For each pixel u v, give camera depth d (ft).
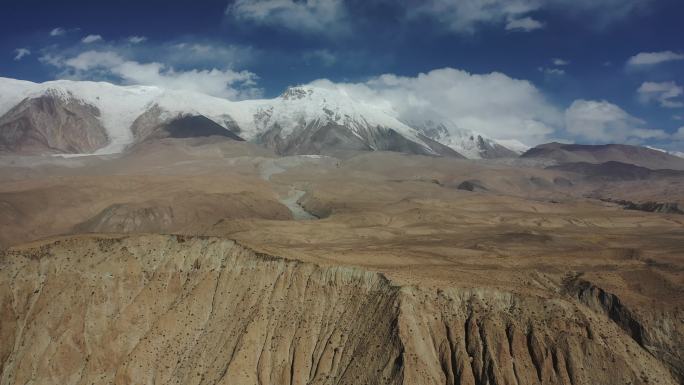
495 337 337.11
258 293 393.70
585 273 435.12
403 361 327.88
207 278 406.82
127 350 385.70
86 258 415.44
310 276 391.65
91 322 392.68
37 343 386.11
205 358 375.86
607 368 325.21
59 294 401.49
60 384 374.43
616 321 377.50
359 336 356.38
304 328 371.97
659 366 344.69
